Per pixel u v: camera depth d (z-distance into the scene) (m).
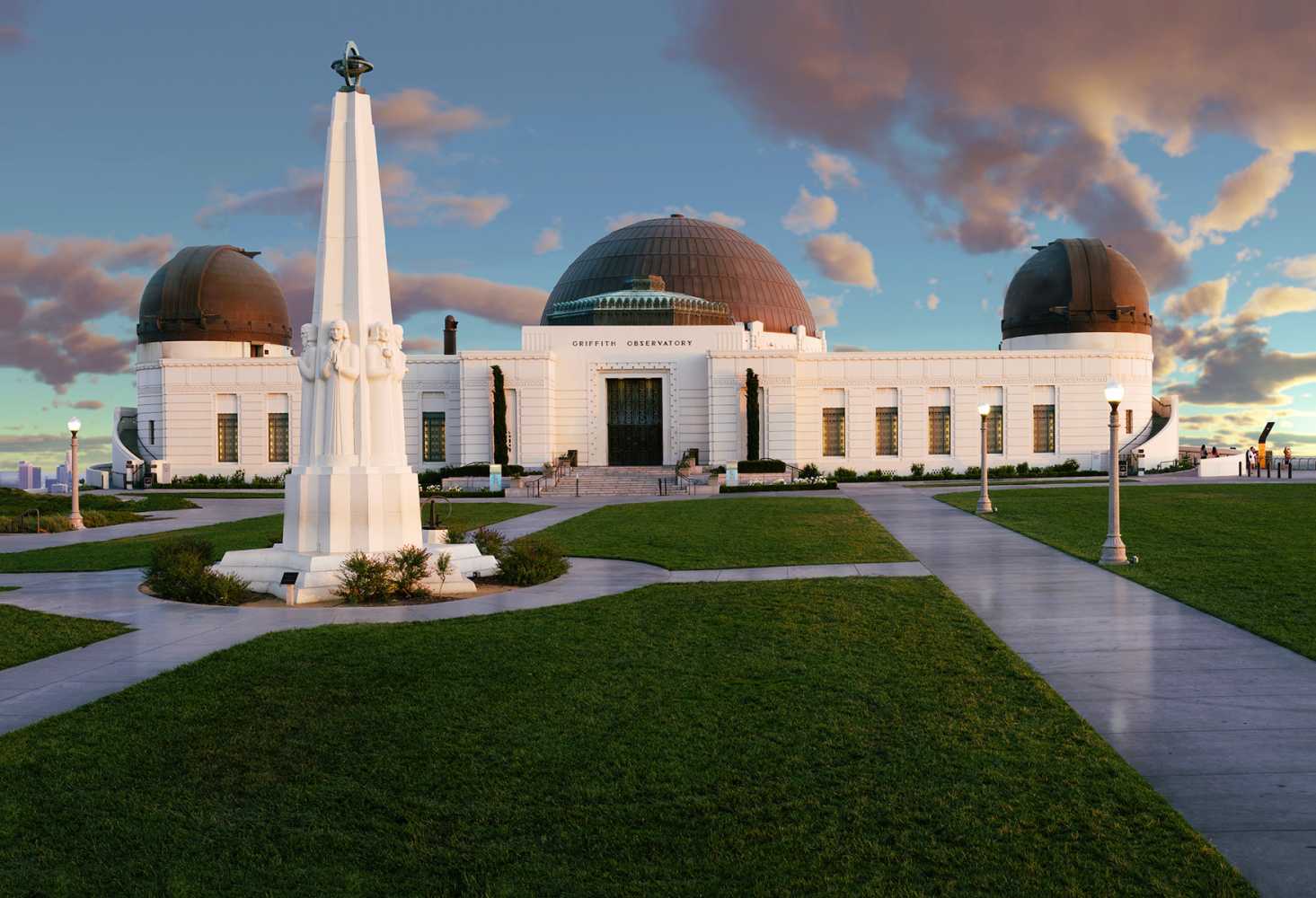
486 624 15.63
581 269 72.81
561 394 60.69
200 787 8.86
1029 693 11.25
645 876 7.13
